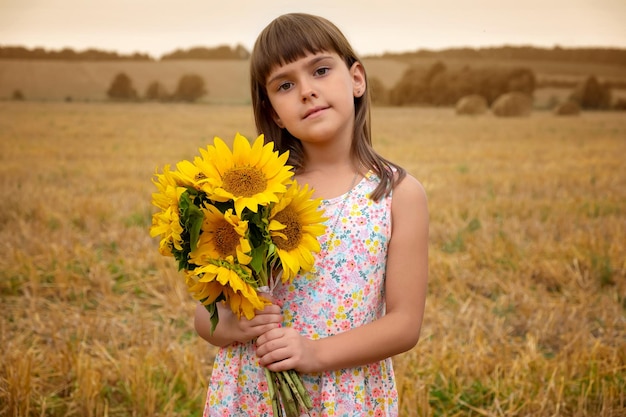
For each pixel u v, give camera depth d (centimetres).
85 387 365
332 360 205
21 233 722
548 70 3409
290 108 216
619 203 921
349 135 227
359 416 215
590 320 501
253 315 197
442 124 2428
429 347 439
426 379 391
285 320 219
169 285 573
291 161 233
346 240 219
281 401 214
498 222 793
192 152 1612
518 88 3338
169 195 194
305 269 200
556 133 2062
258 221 193
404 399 354
